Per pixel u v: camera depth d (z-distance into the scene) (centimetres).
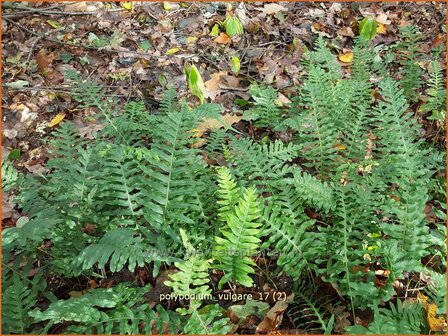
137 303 286
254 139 430
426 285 300
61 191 314
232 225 270
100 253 254
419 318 260
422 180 308
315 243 297
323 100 378
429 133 432
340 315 276
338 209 311
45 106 470
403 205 290
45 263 309
